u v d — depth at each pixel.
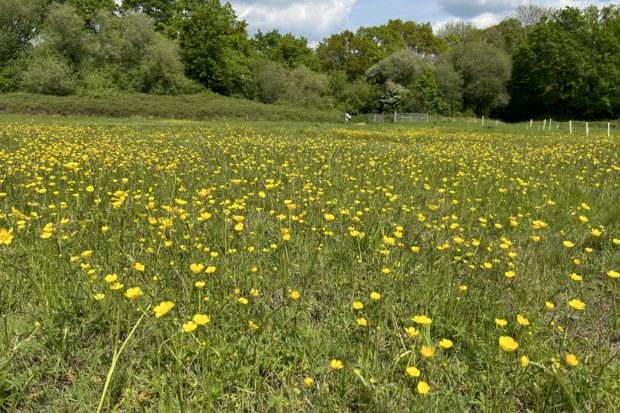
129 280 2.97
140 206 4.85
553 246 4.03
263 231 4.02
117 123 22.95
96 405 2.18
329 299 3.24
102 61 49.06
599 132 24.58
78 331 2.67
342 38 81.12
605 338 2.74
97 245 3.72
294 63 72.75
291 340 2.57
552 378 2.13
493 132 23.88
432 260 3.53
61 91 42.00
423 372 2.21
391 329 2.82
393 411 2.02
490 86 55.69
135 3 63.09
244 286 3.21
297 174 6.58
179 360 2.10
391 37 82.06
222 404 2.17
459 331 2.66
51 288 2.90
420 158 9.70
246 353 2.42
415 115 48.66
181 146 10.66
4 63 46.59
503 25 70.62
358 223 4.46
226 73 55.88
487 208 5.48
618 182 6.68
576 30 52.69
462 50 59.19
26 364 2.38
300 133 19.12
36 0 48.19
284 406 2.12
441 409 2.04
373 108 63.47
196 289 3.00
